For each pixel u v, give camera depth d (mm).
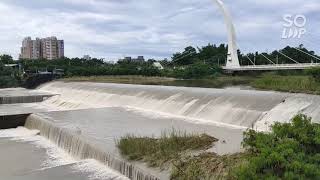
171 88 41438
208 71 109000
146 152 17219
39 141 26250
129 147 17922
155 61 160250
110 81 73500
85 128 24922
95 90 50125
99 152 18938
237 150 16812
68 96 52062
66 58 143875
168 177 14492
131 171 16109
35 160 21516
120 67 110375
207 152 16438
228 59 131500
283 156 11359
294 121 13242
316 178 10781
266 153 11570
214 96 31609
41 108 42750
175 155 16344
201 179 13625
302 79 38250
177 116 30266
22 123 32562
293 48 136125
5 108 42688
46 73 88438
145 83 68875
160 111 33250
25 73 91750
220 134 21531
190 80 90625
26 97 50438
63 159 21766
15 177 18312
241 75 115562
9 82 80375
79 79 79688
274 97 27672
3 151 23609
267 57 138875
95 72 101000
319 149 12203
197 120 27859
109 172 17234
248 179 11117
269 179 10656
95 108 35562
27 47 199125
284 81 39344
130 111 33312
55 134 25547
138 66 116875
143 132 23234
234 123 26109
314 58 129000
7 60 119562
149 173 15031
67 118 29375
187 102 32656
